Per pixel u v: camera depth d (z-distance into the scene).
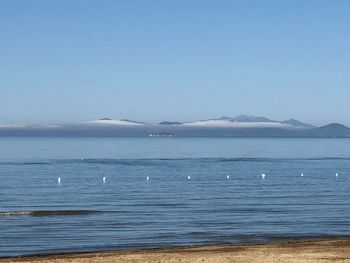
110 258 27.14
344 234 41.00
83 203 64.06
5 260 27.89
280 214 52.94
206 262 25.81
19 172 114.06
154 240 38.34
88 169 125.44
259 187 85.44
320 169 130.62
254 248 30.64
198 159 175.00
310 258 26.75
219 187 85.31
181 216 51.53
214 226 45.03
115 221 48.12
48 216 51.94
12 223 47.09
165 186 87.12
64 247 35.97
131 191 78.94
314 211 55.34
